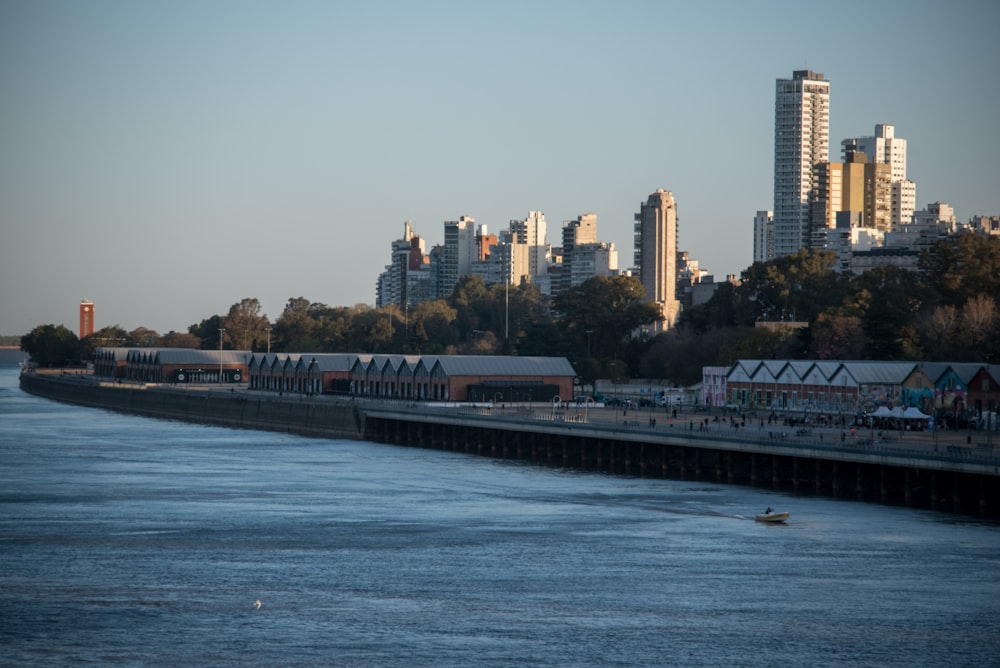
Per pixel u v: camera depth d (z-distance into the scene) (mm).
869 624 192750
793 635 187000
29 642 182250
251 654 177125
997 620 195125
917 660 176750
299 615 196500
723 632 188500
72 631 187625
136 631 187750
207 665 172750
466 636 185750
